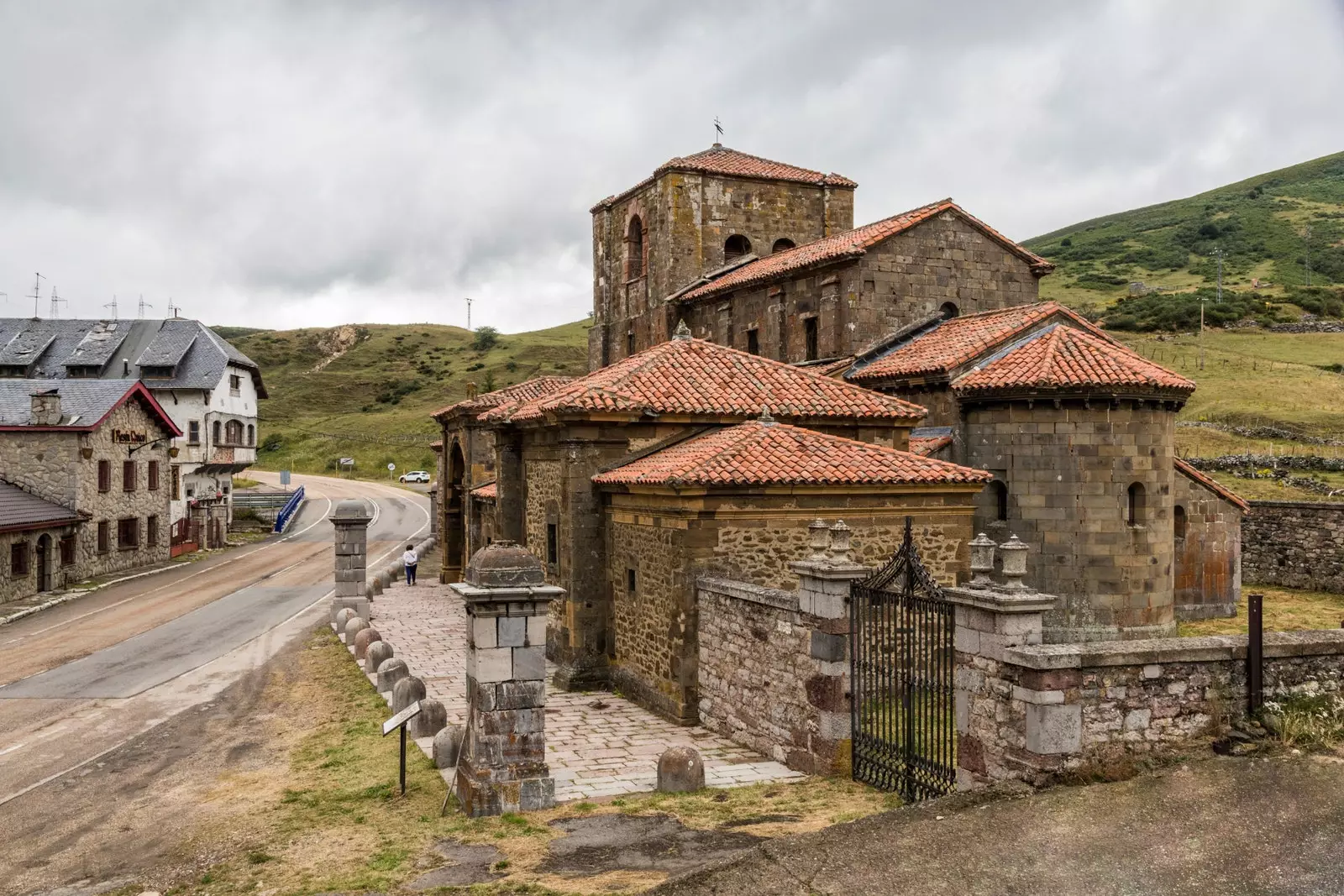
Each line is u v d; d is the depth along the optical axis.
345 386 129.25
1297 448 48.12
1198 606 26.48
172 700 20.31
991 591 10.86
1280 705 10.91
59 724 18.64
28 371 58.69
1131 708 10.39
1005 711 10.50
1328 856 8.32
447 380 127.25
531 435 24.08
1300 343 81.69
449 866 10.51
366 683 20.91
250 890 10.25
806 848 9.23
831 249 29.23
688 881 8.76
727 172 35.66
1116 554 21.64
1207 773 10.08
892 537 18.94
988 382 22.14
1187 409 58.62
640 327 37.66
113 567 41.06
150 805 13.77
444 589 36.47
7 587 33.38
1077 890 8.02
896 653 12.79
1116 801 9.59
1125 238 147.75
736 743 16.27
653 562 18.95
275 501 66.88
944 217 28.53
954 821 9.45
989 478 19.25
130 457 42.56
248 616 30.89
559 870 10.20
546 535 23.00
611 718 18.20
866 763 13.18
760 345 31.50
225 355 58.16
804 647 14.34
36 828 13.09
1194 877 8.10
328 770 14.89
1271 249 128.50
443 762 14.48
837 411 21.84
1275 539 32.69
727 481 17.58
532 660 12.62
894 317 27.92
